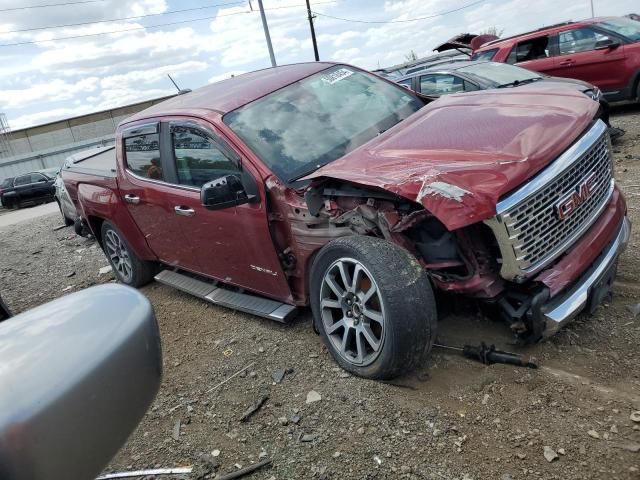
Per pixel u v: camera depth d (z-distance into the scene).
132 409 1.31
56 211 15.61
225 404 3.37
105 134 50.19
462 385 2.99
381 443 2.70
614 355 3.00
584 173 3.09
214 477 2.74
